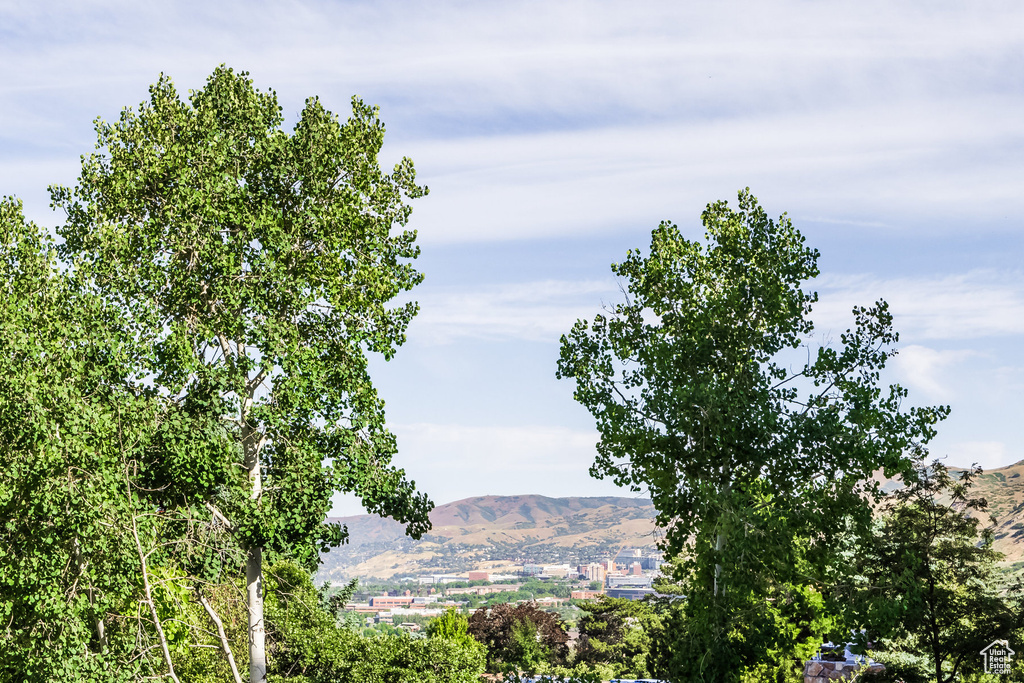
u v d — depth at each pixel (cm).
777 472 2072
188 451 1967
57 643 1739
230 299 2062
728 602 1934
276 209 2344
